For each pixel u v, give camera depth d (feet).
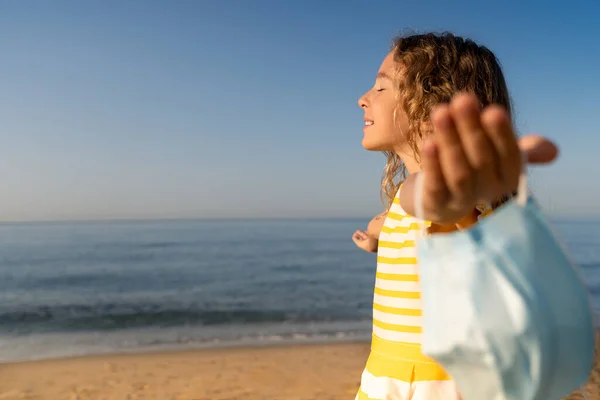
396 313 6.01
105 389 24.22
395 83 6.80
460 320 3.11
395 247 6.21
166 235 183.32
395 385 5.82
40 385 24.90
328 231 222.07
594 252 120.06
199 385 24.70
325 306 54.95
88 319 47.26
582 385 3.20
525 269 3.06
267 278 78.69
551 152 3.28
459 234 3.25
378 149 7.08
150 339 37.86
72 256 104.37
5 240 153.58
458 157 3.01
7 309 52.26
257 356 30.63
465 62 6.66
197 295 62.64
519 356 3.01
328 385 24.66
